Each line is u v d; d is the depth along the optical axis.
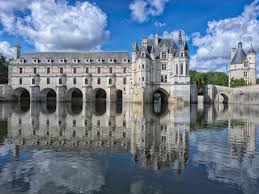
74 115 45.44
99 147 20.33
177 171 14.76
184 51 86.50
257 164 16.12
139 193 11.92
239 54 121.00
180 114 48.91
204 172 14.63
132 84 96.44
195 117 43.34
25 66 105.94
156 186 12.68
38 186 12.62
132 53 96.31
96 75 104.12
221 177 13.90
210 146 20.89
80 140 22.91
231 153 18.69
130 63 101.94
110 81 102.75
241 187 12.59
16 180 13.38
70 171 14.67
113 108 65.94
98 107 69.88
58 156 17.73
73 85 105.00
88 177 13.82
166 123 34.81
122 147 20.34
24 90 113.56
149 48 94.75
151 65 92.06
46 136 24.69
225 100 105.44
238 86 102.62
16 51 108.81
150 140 23.03
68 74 105.06
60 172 14.52
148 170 14.92
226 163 16.30
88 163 16.16
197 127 31.17
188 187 12.58
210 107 74.31
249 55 116.94
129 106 75.62
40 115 44.62
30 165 15.73
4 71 117.94
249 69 116.75
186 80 86.50
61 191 12.09
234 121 37.66
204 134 26.31
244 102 94.50
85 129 29.12
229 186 12.71
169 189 12.34
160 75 92.25
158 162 16.45
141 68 89.69
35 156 17.69
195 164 16.06
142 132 27.27
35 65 105.69
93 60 105.19
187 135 25.62
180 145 21.11
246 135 25.80
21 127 30.17
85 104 86.88
